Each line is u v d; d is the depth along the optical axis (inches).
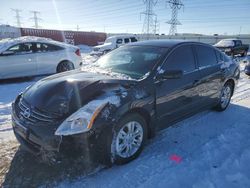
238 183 101.7
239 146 134.3
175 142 137.9
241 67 501.7
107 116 99.2
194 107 156.5
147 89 117.6
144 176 105.0
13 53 300.5
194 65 152.9
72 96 103.7
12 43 303.7
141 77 122.5
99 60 162.2
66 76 129.8
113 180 101.8
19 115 109.7
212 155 123.9
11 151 123.1
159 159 118.9
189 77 145.4
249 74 376.8
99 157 105.3
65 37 1298.0
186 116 153.2
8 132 149.1
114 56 155.5
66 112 98.6
